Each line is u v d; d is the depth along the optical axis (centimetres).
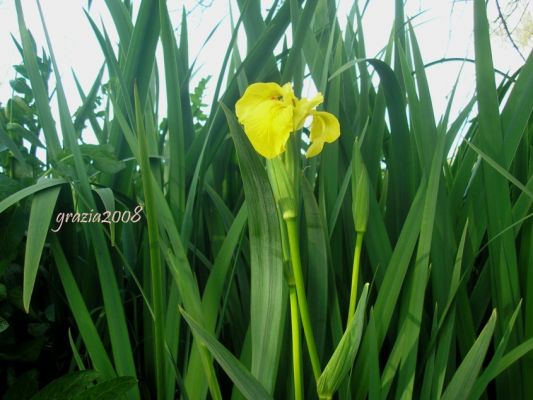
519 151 62
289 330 53
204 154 60
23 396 53
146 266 58
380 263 56
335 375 43
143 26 58
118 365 51
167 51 56
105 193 53
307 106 43
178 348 57
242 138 44
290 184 44
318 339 53
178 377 49
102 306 60
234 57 75
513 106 56
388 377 50
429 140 55
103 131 74
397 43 63
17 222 55
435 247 54
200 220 64
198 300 48
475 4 53
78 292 53
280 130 42
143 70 61
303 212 57
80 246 68
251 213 46
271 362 47
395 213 61
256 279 48
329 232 58
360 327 41
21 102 67
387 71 55
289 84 44
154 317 48
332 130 45
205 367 48
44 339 59
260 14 67
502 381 54
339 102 62
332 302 54
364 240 58
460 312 55
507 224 53
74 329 64
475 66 53
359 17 70
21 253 60
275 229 46
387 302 51
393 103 58
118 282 63
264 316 47
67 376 48
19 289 57
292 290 46
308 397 53
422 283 49
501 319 54
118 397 47
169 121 58
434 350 51
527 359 53
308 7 56
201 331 42
